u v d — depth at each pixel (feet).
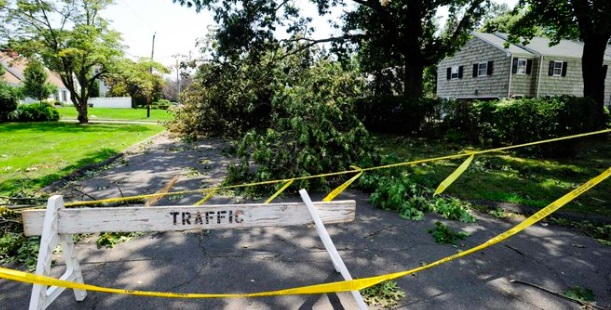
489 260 11.81
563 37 55.52
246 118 44.21
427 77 138.00
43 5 62.18
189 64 49.16
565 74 85.87
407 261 11.75
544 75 83.71
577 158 31.48
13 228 13.69
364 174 20.38
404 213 16.14
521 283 10.38
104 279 10.56
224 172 26.04
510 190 20.24
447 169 26.53
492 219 15.90
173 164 29.35
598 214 15.99
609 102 95.30
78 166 26.63
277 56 54.03
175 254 12.21
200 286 10.19
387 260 11.82
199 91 48.65
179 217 7.72
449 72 98.99
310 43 54.54
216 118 47.42
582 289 10.06
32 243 12.80
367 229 14.53
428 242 13.29
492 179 23.06
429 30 57.52
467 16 54.49
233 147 36.45
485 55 87.10
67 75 68.39
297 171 19.47
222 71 47.47
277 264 11.51
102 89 198.49
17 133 50.01
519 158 31.40
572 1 42.60
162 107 133.59
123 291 6.68
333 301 9.41
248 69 45.68
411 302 9.39
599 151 36.22
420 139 45.37
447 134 43.06
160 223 7.71
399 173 21.04
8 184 21.11
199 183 22.52
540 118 32.27
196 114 46.91
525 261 11.76
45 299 7.23
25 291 9.94
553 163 29.07
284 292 6.79
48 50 65.36
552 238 13.67
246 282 10.41
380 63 65.00
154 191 20.61
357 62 68.33
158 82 106.01
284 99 23.52
